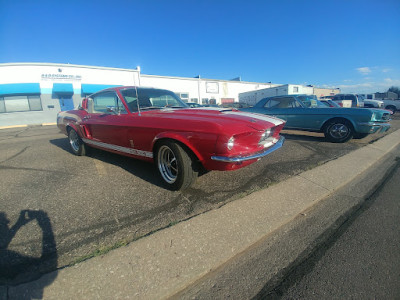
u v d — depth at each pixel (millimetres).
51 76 17406
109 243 1779
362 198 2779
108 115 3500
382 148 5320
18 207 2393
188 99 26734
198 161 2512
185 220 2074
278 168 3594
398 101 21641
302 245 1913
